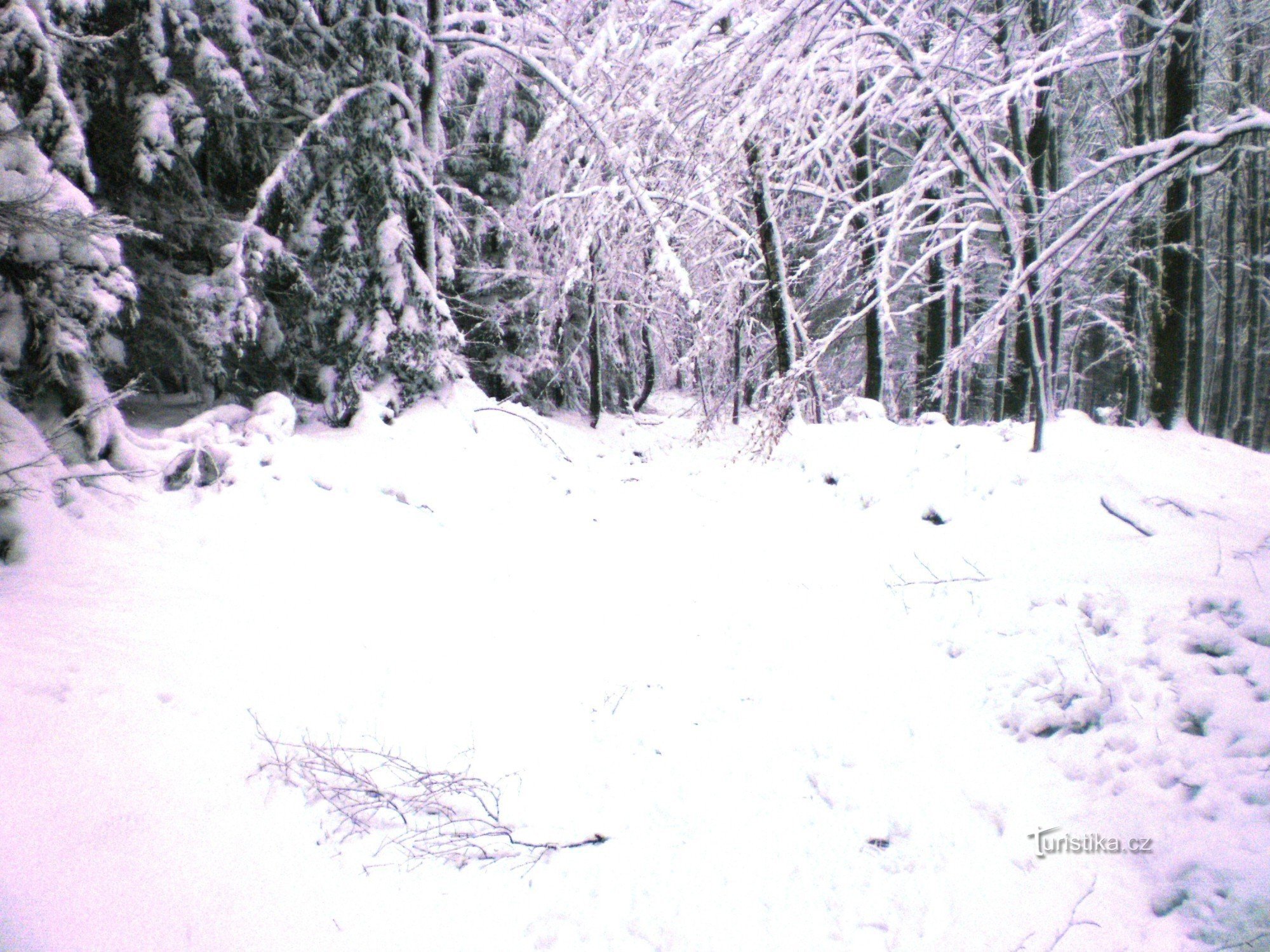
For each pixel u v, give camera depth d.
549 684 5.95
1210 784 3.26
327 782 4.28
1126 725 3.76
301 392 12.51
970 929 3.11
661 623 7.06
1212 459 10.02
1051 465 7.98
